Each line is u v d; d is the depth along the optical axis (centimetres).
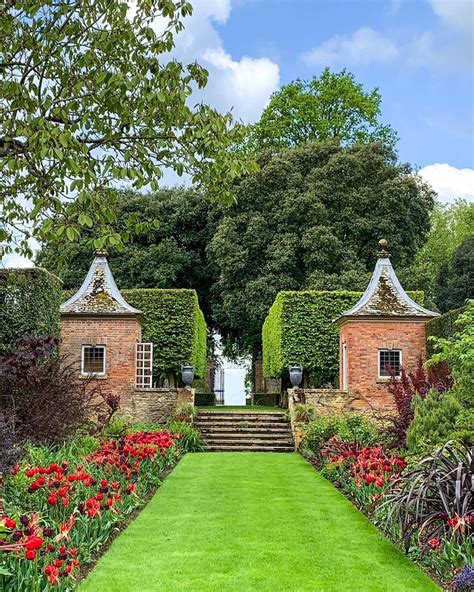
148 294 2433
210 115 1010
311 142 3362
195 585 609
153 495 1088
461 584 546
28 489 721
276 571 654
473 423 994
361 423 1666
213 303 3569
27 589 518
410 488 695
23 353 1134
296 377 2142
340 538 791
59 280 1659
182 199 3525
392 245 3169
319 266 3078
